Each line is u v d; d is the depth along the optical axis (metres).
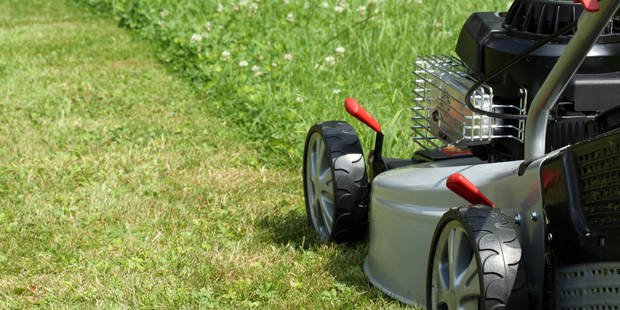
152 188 2.75
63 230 2.51
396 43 3.73
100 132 3.16
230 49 3.91
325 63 3.58
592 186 1.91
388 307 2.18
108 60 4.27
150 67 4.07
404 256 2.19
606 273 1.90
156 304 2.22
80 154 2.98
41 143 3.08
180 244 2.44
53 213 2.59
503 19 2.26
